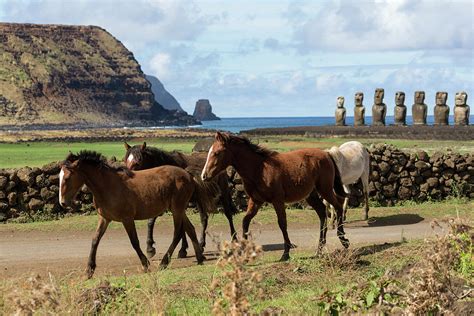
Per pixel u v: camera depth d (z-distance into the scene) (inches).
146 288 356.8
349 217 784.3
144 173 524.1
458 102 1776.6
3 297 297.1
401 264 448.5
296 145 1411.2
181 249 584.7
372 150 874.8
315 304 344.2
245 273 238.2
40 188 764.0
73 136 4003.4
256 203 530.6
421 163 882.8
